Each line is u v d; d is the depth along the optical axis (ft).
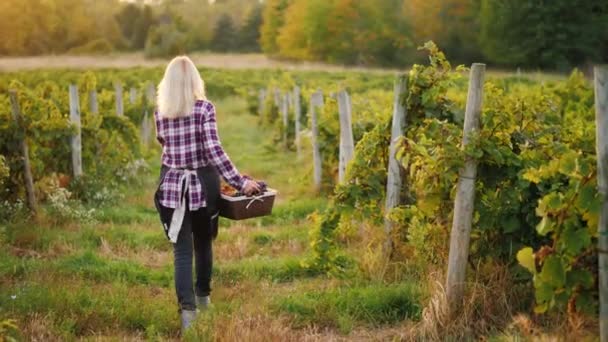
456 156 20.81
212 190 21.39
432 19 268.21
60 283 24.86
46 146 44.50
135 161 53.98
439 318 20.49
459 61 262.26
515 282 22.03
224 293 25.12
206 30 341.21
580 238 17.07
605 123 16.12
